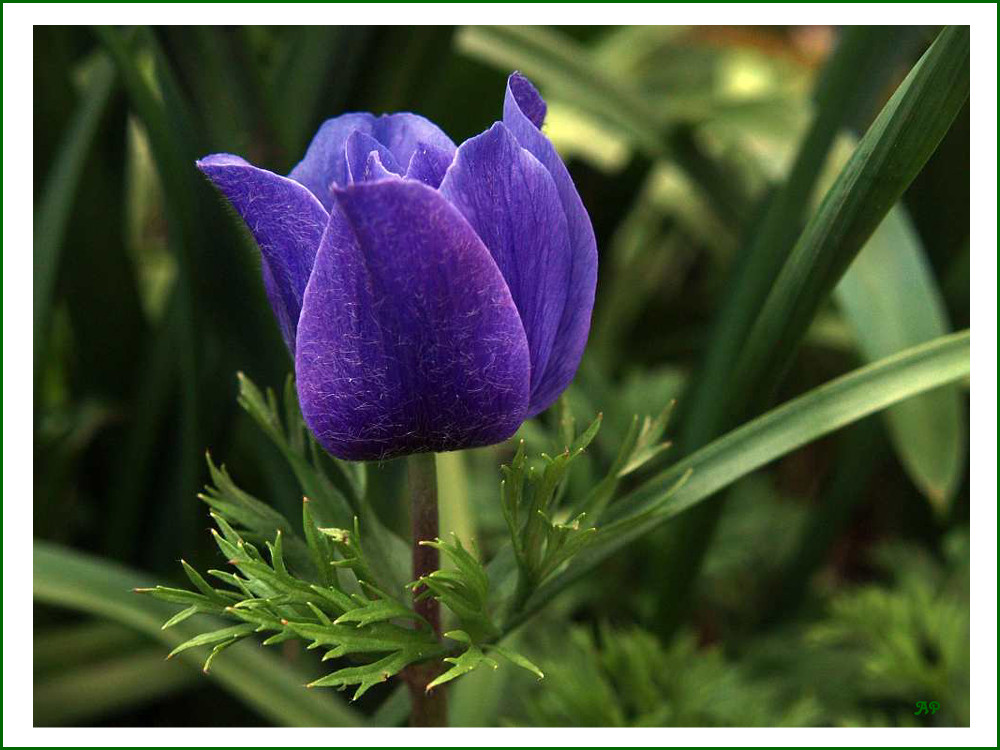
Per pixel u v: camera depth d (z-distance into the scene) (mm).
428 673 355
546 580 357
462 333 322
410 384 324
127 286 539
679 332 733
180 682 452
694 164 586
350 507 365
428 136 337
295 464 364
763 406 392
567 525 344
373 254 317
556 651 520
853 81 415
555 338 333
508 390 326
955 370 373
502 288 321
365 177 325
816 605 578
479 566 341
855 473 536
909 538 636
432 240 317
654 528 365
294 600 338
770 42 864
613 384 699
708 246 734
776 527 613
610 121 576
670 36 841
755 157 530
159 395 504
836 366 697
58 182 471
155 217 779
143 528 532
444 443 331
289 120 467
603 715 448
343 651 335
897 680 506
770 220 427
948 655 491
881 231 438
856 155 364
